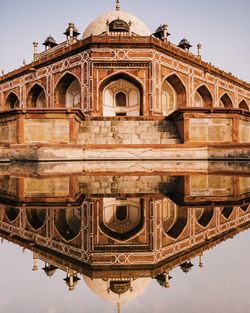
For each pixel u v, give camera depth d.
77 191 3.11
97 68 14.52
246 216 2.08
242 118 9.40
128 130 10.16
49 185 3.56
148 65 14.50
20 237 1.64
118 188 3.31
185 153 8.52
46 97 17.20
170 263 1.30
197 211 2.22
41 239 1.61
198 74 17.75
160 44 14.74
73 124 8.80
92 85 14.45
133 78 14.55
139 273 1.20
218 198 2.71
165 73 15.38
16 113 8.80
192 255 1.39
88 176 4.52
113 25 16.22
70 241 1.58
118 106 16.25
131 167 6.21
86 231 1.75
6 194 2.96
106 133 9.82
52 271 1.20
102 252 1.43
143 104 14.52
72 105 16.94
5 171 5.41
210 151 8.55
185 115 9.12
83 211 2.21
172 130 10.09
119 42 14.24
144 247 1.49
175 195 2.85
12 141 9.13
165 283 1.09
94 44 14.33
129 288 1.05
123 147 8.40
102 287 1.07
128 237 1.64
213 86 19.19
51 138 8.77
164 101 17.16
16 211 2.22
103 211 2.22
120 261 1.33
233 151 8.44
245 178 4.19
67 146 8.27
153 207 2.34
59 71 16.20
